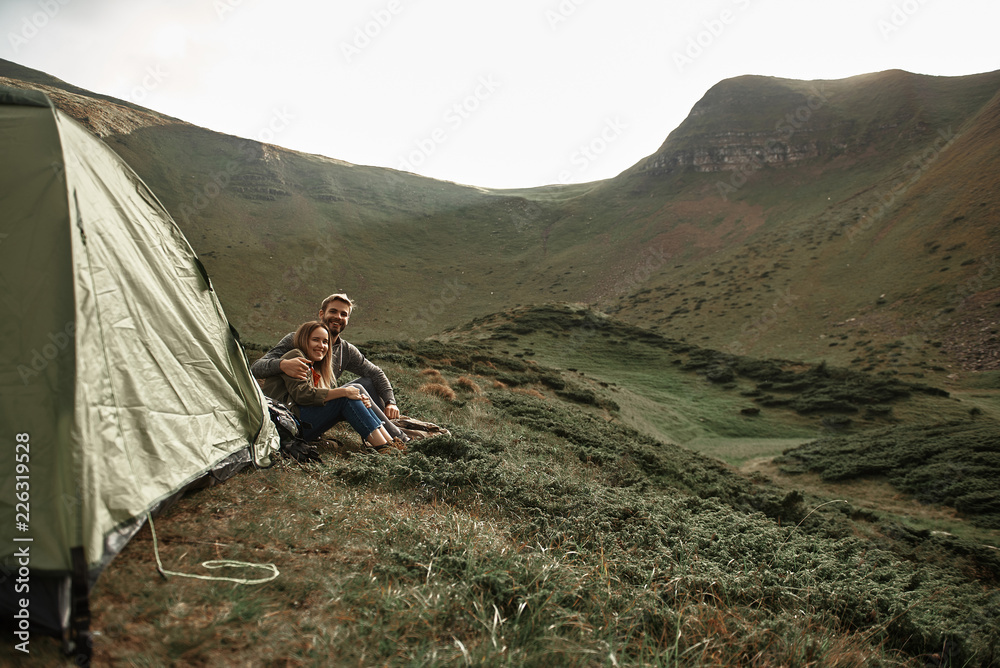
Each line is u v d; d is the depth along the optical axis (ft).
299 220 492.13
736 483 51.39
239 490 12.51
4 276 8.72
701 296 350.23
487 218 565.12
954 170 348.59
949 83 522.47
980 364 209.97
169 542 9.49
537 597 8.99
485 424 41.75
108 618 7.06
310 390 17.48
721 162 532.73
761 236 416.05
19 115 9.93
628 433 75.82
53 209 9.39
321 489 13.91
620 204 556.10
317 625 7.51
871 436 113.91
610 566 12.22
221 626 7.11
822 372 171.53
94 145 11.16
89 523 7.47
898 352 232.53
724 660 9.04
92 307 9.46
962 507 68.13
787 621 11.18
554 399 101.76
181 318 12.76
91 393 8.76
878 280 298.15
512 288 441.68
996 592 24.88
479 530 12.46
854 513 55.36
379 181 616.39
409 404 35.32
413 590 8.71
